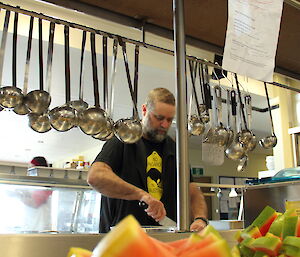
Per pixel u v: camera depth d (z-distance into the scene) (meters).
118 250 0.23
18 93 1.27
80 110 1.35
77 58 2.37
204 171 6.37
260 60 0.88
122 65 2.52
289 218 0.43
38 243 0.59
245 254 0.40
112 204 1.40
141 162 1.44
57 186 2.38
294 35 1.30
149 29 1.25
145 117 1.51
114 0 1.09
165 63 2.63
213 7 1.12
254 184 1.17
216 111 1.70
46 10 2.17
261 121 4.00
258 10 0.88
